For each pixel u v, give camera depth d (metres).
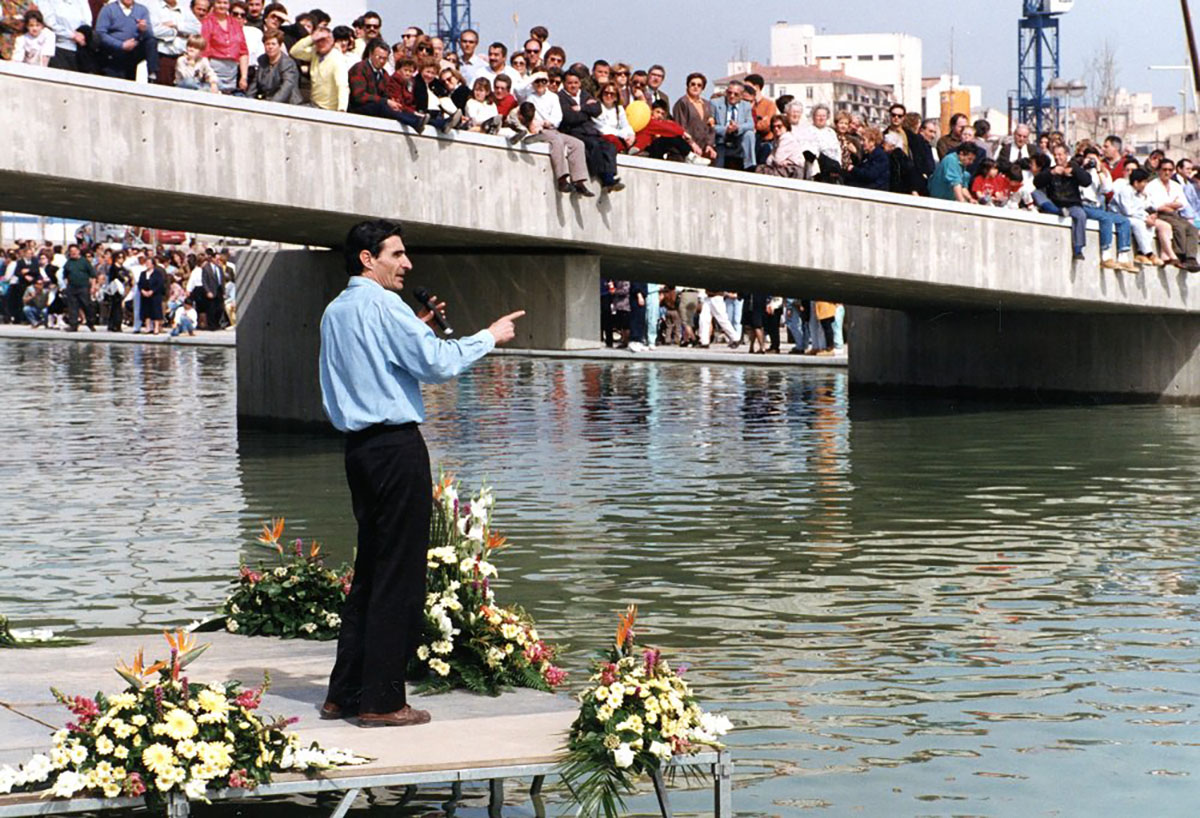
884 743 9.30
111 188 17.98
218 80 20.14
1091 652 11.41
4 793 6.90
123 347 45.50
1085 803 8.31
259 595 10.19
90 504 17.95
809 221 23.25
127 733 7.03
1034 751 9.16
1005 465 21.28
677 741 7.61
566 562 14.70
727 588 13.60
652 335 41.50
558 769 7.44
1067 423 26.48
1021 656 11.30
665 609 12.82
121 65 19.09
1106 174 27.34
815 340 39.31
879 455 22.34
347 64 20.20
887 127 25.59
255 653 9.56
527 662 8.78
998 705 10.08
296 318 24.62
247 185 18.58
